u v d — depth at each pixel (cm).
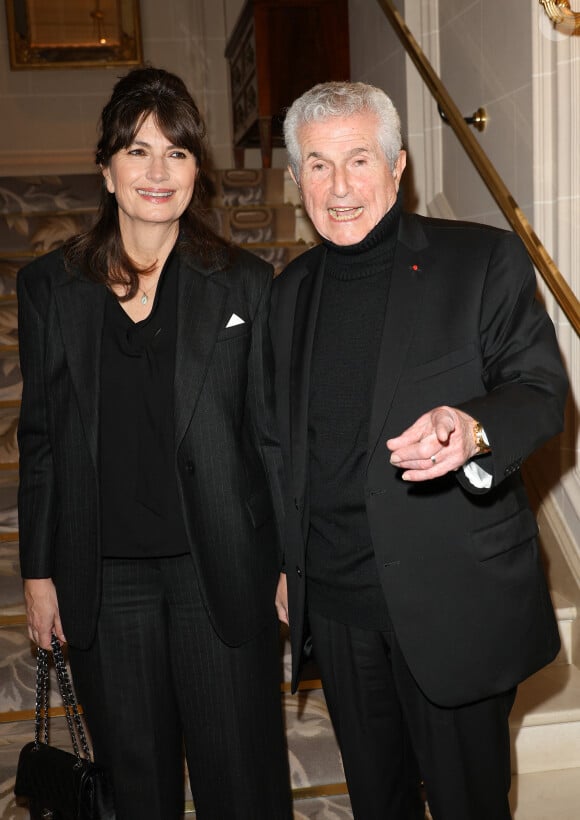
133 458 187
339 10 511
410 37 375
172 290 192
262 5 506
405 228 186
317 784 256
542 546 317
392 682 195
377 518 177
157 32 673
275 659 204
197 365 186
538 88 293
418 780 211
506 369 168
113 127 182
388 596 177
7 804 247
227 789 198
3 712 272
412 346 177
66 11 659
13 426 360
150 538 187
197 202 197
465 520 176
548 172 295
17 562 318
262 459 201
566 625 305
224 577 190
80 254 191
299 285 199
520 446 150
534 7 290
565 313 264
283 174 488
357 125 176
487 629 176
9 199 463
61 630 204
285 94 515
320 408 187
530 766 279
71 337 187
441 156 395
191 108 185
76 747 215
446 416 142
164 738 198
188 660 195
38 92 663
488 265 177
